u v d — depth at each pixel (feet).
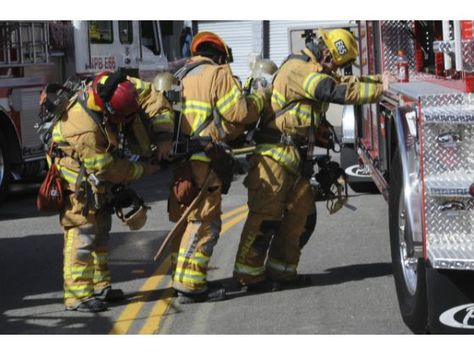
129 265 23.62
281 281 20.44
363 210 30.37
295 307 18.98
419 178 15.14
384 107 21.44
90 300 19.20
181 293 19.51
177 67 50.52
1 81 35.37
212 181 18.95
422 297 15.84
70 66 40.37
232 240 26.22
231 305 19.33
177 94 19.21
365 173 32.73
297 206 20.12
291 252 20.39
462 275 15.23
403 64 19.83
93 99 17.87
